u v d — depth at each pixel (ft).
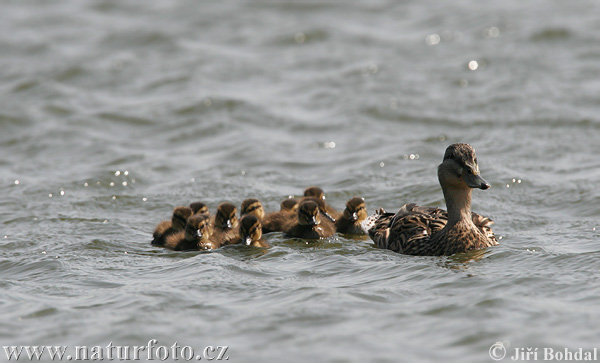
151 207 53.26
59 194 55.21
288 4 104.88
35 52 89.61
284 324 31.60
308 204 45.73
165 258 41.78
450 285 35.37
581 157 58.70
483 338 29.78
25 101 75.56
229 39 93.86
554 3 100.89
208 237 44.19
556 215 48.78
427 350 29.14
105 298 35.01
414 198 53.36
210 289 35.65
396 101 73.87
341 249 43.37
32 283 37.58
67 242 45.19
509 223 47.44
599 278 35.42
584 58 81.35
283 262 40.34
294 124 70.49
